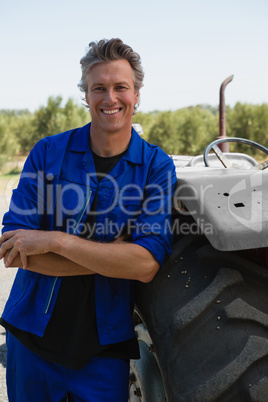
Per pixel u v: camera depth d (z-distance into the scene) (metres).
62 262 1.53
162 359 1.41
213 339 1.33
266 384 1.25
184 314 1.37
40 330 1.58
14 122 27.22
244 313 1.33
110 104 1.56
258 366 1.28
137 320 1.86
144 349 1.72
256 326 1.33
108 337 1.59
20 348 1.67
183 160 3.48
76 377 1.60
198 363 1.32
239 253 1.57
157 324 1.47
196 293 1.42
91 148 1.66
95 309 1.59
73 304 1.60
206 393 1.27
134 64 1.60
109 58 1.55
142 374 1.69
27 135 26.62
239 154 3.34
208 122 27.03
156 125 26.59
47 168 1.66
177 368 1.35
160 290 1.52
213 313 1.36
